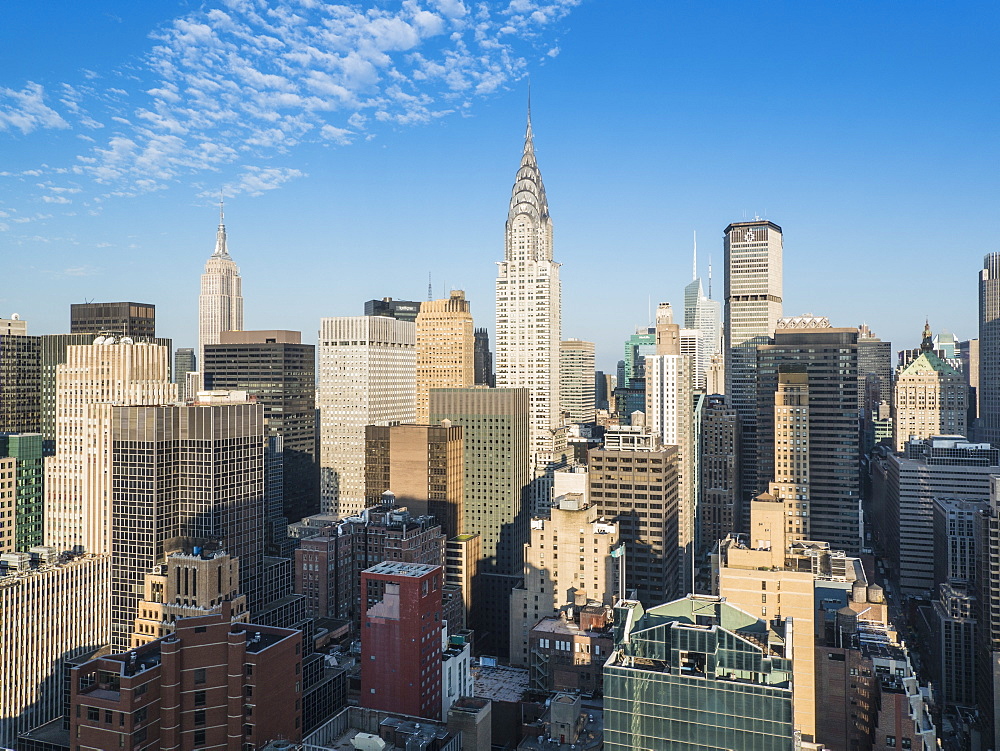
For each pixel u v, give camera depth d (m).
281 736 193.12
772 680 154.25
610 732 162.75
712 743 155.75
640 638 164.75
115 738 171.00
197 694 181.00
